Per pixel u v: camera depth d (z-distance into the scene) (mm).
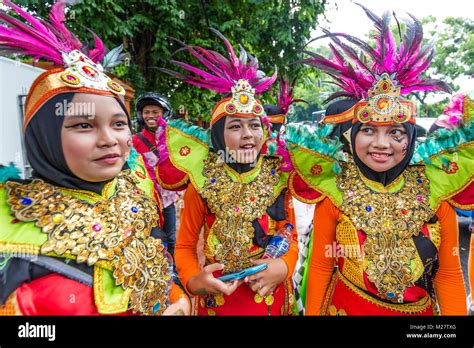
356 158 1478
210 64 1652
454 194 1417
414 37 1386
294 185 1580
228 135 1539
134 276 1048
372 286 1399
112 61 1292
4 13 1043
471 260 1660
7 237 932
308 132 1537
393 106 1336
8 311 910
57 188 1032
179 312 1229
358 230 1413
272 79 1692
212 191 1564
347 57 1486
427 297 1463
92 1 3533
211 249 1555
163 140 1734
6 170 1020
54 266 944
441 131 1505
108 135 1011
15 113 2688
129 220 1090
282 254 1532
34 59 1087
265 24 4742
